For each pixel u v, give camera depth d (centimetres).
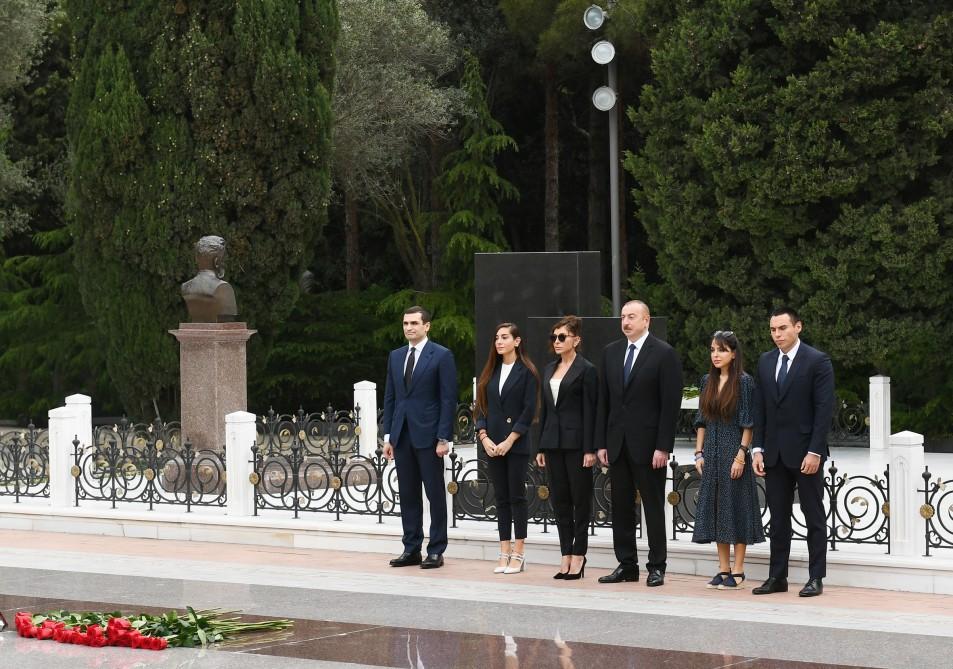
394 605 964
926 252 2300
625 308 1048
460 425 2103
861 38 2250
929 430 2347
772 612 926
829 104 2286
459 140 3384
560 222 3709
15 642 852
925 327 2303
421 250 3359
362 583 1070
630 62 3203
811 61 2367
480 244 3108
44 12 3027
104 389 3055
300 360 3123
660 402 1039
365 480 1700
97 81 2302
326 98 2350
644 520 1166
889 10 2303
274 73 2280
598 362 1301
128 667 773
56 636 852
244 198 2306
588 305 1446
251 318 2386
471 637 842
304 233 2397
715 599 982
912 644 810
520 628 870
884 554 1063
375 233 3678
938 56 2247
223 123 2281
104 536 1408
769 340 2402
